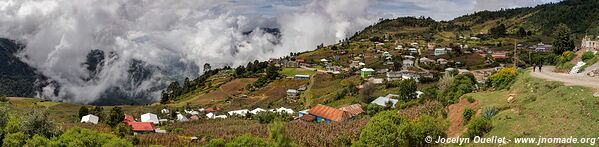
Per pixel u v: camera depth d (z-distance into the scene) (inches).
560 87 1840.6
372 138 1728.6
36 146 2112.5
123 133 3708.2
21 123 2282.2
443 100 2770.7
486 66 6968.5
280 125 1155.3
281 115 4699.8
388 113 1850.4
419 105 3356.3
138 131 4087.1
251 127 3789.4
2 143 2236.7
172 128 4512.8
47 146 2144.4
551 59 3713.1
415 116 2684.5
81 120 5054.1
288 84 7765.8
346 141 2650.1
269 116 4569.4
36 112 2330.2
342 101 5447.8
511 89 2281.0
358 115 4151.1
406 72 6899.6
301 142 2869.1
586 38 4242.1
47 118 2368.4
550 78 2164.1
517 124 1649.9
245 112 5565.9
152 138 3408.0
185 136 3570.4
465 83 3255.4
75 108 7396.7
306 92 6899.6
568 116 1515.7
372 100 5073.8
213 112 6067.9
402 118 1835.6
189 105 7194.9
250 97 7381.9
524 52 7347.4
